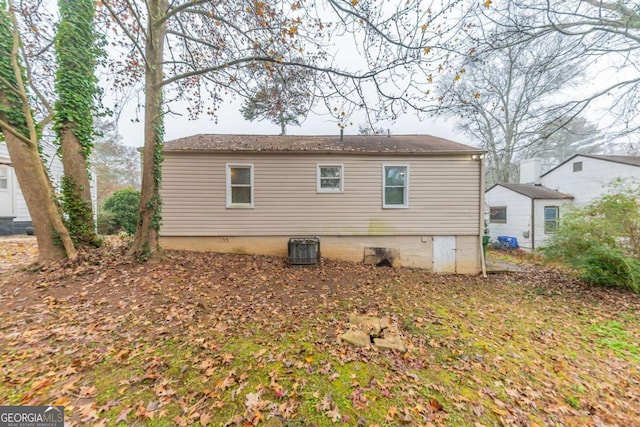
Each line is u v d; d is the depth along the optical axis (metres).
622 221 6.43
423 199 8.30
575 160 12.87
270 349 3.14
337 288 5.67
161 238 7.68
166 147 7.60
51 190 5.52
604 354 3.63
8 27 5.09
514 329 4.23
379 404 2.39
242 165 7.96
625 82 6.83
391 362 3.04
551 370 3.18
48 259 5.39
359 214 8.26
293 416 2.20
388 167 8.29
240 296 4.76
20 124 5.29
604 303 5.59
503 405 2.52
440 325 4.13
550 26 5.33
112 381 2.48
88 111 6.42
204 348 3.07
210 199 7.86
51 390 2.33
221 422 2.11
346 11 4.20
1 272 5.16
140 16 5.23
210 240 7.92
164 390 2.40
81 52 6.10
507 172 16.88
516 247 13.34
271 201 8.07
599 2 5.49
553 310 5.20
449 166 8.30
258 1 4.65
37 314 3.61
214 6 5.09
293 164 8.10
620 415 2.53
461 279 7.47
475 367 3.09
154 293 4.46
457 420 2.29
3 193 10.48
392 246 8.33
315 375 2.72
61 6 5.82
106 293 4.33
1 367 2.58
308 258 7.25
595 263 6.29
